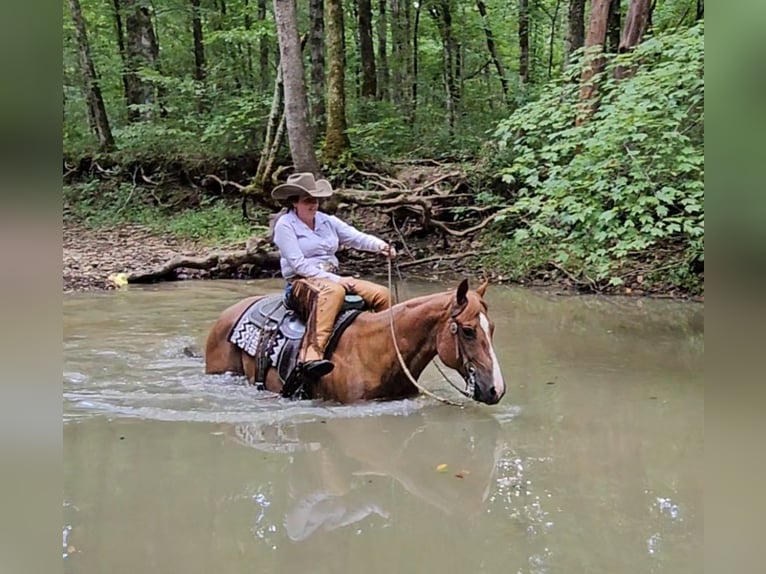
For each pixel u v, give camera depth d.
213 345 6.10
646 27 12.02
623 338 7.36
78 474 4.02
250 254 11.70
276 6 13.41
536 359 6.56
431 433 4.70
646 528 3.34
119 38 21.88
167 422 4.91
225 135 17.20
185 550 3.18
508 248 11.71
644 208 9.12
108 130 19.03
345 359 5.36
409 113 20.42
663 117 9.16
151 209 16.84
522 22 22.30
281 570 3.01
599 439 4.56
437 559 3.08
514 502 3.66
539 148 12.18
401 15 23.97
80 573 2.98
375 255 12.55
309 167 13.62
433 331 5.09
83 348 6.92
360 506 3.64
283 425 4.86
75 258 12.38
